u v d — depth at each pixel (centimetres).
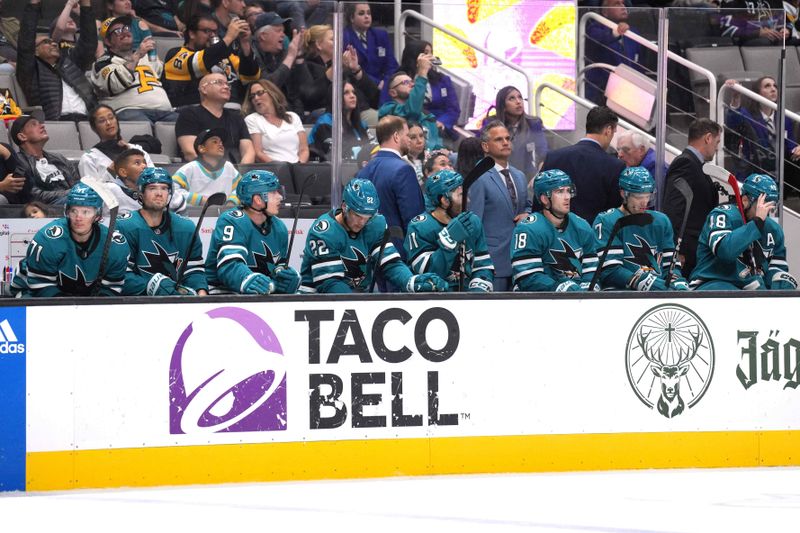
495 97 2745
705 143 2677
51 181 2527
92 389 1994
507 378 2148
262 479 2059
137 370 2011
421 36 2678
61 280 2184
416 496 1934
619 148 2802
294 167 2614
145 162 2538
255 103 2591
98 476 1997
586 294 2177
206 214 2589
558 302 2167
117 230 2272
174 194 2552
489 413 2142
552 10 2764
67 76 2545
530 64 2775
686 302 2220
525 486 2025
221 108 2580
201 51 2561
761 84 2817
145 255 2297
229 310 2047
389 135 2520
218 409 2042
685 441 2219
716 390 2233
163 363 2019
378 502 1886
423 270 2341
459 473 2131
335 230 2300
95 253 2189
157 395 2017
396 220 2492
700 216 2675
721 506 1861
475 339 2138
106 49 2555
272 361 2066
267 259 2320
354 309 2095
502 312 2147
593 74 2827
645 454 2202
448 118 2700
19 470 1970
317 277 2311
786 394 2261
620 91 2822
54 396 1983
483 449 2141
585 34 2800
